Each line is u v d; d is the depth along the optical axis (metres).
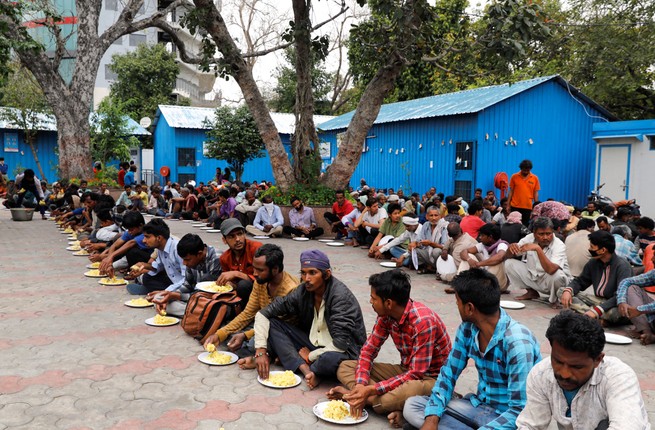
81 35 17.61
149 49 33.69
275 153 13.43
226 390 3.93
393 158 19.66
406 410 3.21
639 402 2.17
